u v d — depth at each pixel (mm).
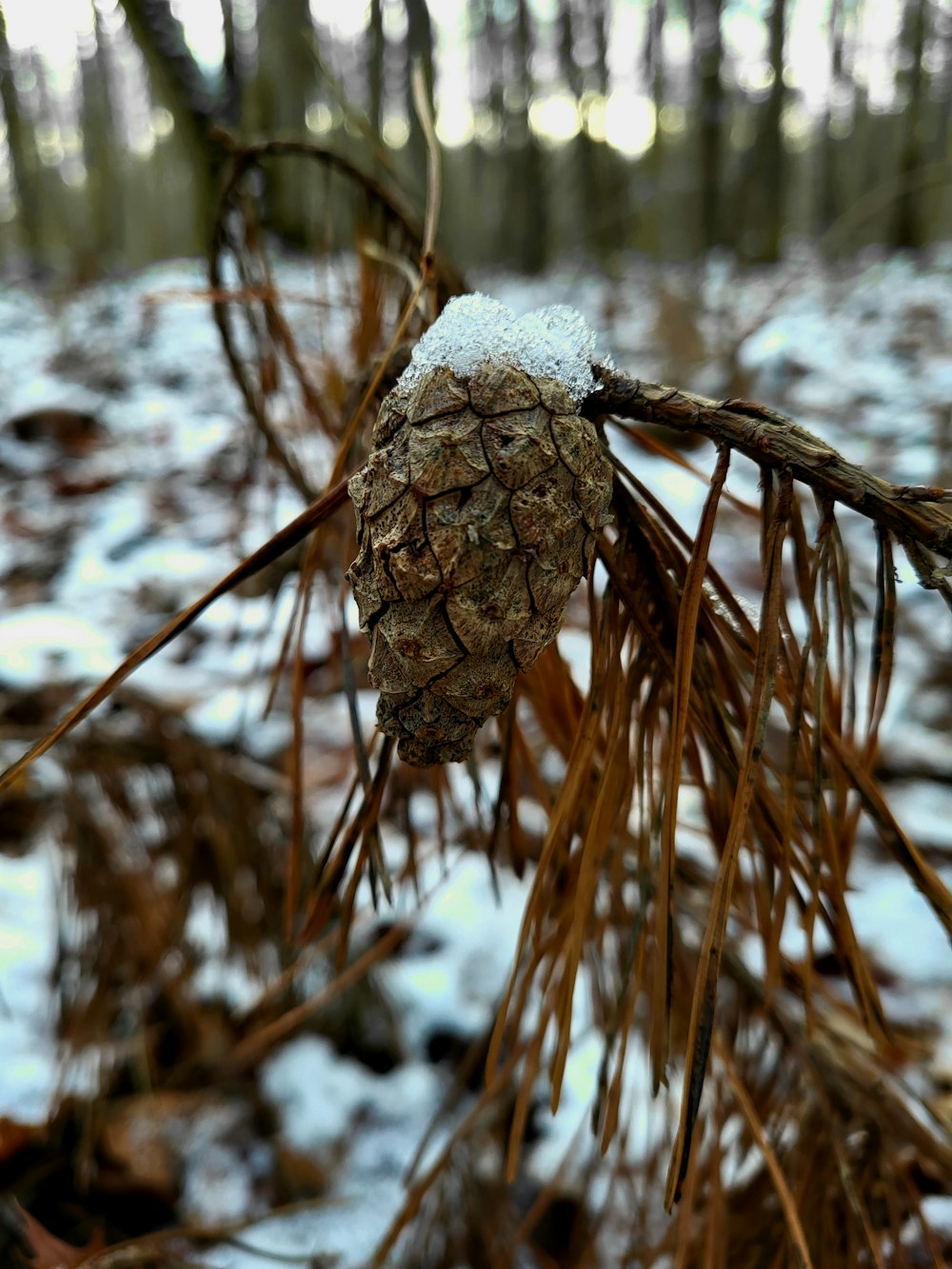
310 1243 233
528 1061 130
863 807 126
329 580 233
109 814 285
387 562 94
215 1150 259
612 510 115
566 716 149
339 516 151
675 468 636
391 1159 253
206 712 370
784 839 117
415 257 187
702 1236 183
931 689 422
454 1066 280
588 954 180
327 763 358
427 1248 220
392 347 132
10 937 315
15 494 664
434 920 313
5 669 379
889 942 313
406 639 93
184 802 268
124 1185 248
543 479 94
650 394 105
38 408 759
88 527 599
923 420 745
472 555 91
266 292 181
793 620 436
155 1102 266
